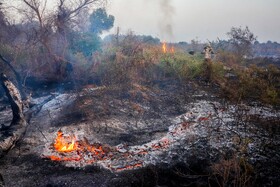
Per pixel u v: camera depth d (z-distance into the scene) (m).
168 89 10.73
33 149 6.28
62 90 11.26
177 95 10.05
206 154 5.81
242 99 9.70
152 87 10.67
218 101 9.52
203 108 8.77
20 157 5.96
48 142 6.53
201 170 5.37
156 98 9.70
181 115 8.25
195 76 12.38
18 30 14.76
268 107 9.00
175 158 5.71
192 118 7.93
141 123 7.72
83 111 8.17
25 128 7.05
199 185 4.97
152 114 8.37
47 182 5.06
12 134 6.41
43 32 13.07
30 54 13.14
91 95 9.48
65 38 13.57
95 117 7.86
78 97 9.20
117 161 5.69
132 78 10.67
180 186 5.02
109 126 7.38
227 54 17.38
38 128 7.30
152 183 5.06
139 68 11.75
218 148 6.01
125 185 4.96
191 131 6.98
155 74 11.91
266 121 7.53
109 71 11.18
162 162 5.59
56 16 13.44
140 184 5.02
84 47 13.87
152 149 6.13
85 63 12.91
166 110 8.72
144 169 5.38
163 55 13.51
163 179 5.16
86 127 7.24
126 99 9.33
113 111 8.35
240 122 7.44
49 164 5.67
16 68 12.73
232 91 10.02
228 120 7.61
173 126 7.42
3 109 9.41
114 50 13.62
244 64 17.56
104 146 6.25
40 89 11.62
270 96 9.52
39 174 5.33
